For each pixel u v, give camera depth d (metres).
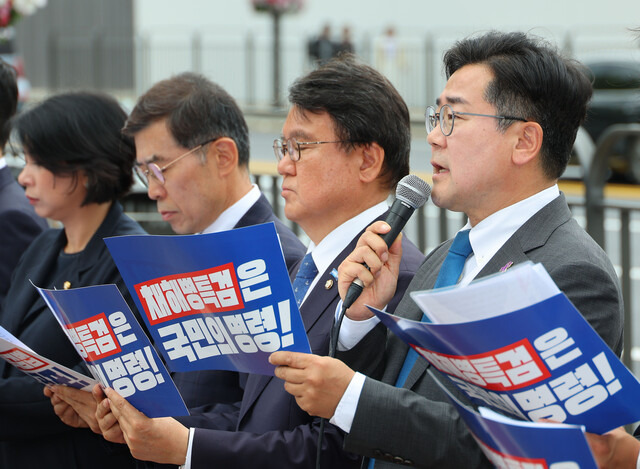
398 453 2.15
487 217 2.31
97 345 2.39
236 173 3.22
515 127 2.24
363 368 2.46
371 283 2.38
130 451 2.70
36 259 3.50
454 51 2.34
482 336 1.81
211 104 3.14
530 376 1.83
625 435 1.94
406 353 2.44
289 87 2.70
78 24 25.44
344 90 2.61
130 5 25.33
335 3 24.34
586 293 2.10
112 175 3.33
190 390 3.02
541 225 2.24
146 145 3.14
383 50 20.92
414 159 12.30
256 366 2.27
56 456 3.16
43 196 3.32
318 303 2.64
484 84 2.25
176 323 2.33
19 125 3.31
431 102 20.38
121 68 24.91
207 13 25.06
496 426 1.80
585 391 1.82
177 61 24.27
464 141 2.26
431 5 22.83
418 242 5.45
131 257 2.27
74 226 3.39
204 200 3.16
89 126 3.30
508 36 2.30
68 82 25.38
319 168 2.63
